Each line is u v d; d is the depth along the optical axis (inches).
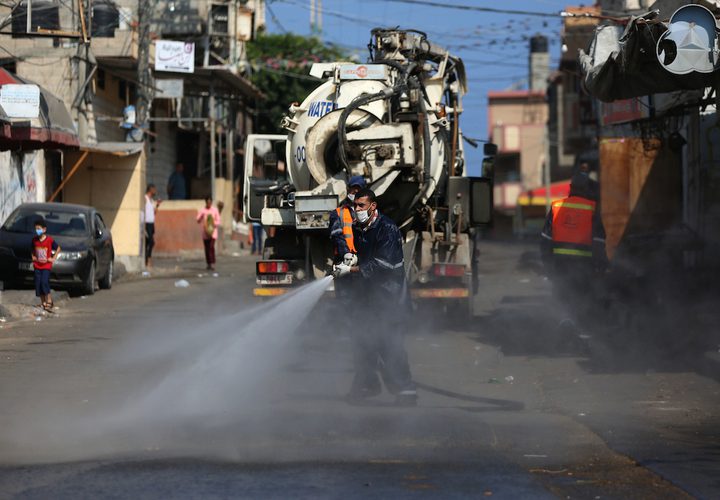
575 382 957.8
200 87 3791.8
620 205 2369.6
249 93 3951.8
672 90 1217.4
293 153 1343.5
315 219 1259.8
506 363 1090.7
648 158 2349.9
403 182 1309.1
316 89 1337.4
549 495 547.2
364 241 852.6
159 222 3316.9
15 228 1963.6
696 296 1550.2
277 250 1354.6
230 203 3976.4
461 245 1365.7
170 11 3572.8
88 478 583.8
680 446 676.7
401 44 1379.2
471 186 1389.0
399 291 853.8
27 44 2842.0
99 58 2992.1
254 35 4224.9
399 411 804.6
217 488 560.1
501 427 745.0
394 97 1306.6
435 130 1359.5
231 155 3998.5
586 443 690.2
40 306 1658.5
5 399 861.8
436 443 684.7
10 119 1840.6
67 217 2014.0
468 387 946.7
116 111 3314.5
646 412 807.1
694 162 2098.9
